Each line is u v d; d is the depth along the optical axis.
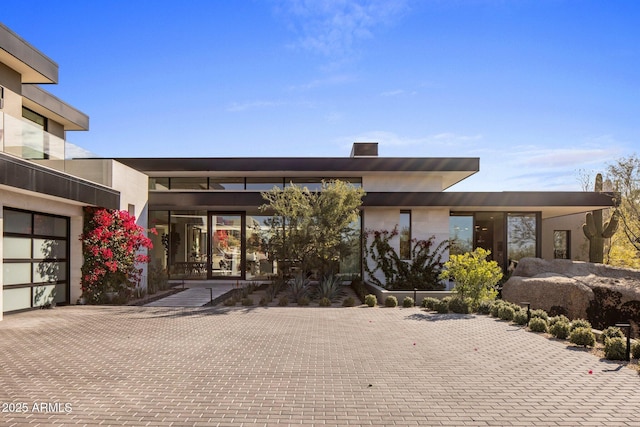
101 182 14.57
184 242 21.30
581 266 15.16
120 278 14.18
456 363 7.00
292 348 7.90
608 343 7.46
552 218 26.47
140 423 4.59
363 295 15.08
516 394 5.57
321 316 11.49
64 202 12.70
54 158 12.62
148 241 15.30
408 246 20.47
